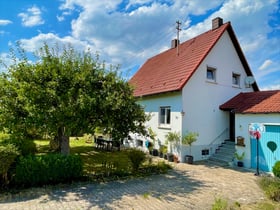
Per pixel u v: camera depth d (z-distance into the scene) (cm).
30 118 974
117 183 976
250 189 920
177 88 1468
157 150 1708
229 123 1727
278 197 793
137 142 2025
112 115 1077
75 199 770
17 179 849
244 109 1385
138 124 1229
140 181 1016
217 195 841
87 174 1054
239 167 1345
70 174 951
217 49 1708
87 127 1041
